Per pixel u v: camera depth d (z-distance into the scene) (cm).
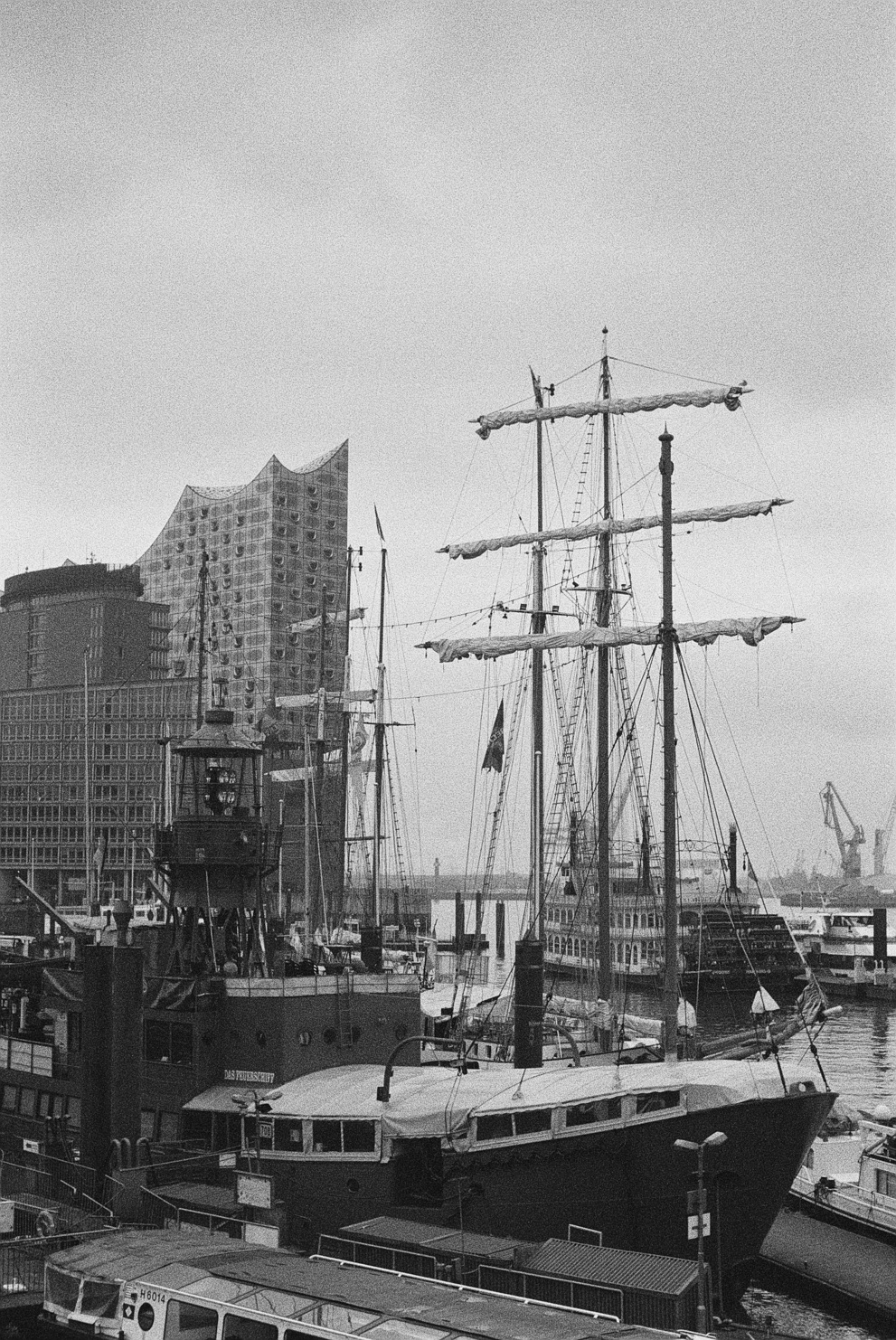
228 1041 5238
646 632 7125
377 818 11119
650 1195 4244
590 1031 7388
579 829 10431
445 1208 4447
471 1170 4434
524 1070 4850
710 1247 4219
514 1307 3322
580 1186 4306
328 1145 4634
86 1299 3753
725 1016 14300
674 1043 5309
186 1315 3547
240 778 5719
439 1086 4712
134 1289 3656
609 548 8306
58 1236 4241
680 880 15362
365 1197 4556
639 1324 3534
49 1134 5550
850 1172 5984
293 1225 4675
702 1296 3606
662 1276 3634
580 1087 4422
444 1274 3831
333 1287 3469
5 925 13900
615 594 8375
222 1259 3772
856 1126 6681
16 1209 4631
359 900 16862
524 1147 4359
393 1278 3591
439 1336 3133
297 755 18400
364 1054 5362
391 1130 4522
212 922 5616
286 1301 3425
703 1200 3866
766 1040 5591
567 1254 3819
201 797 5697
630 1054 6072
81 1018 5350
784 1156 4269
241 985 5228
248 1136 4878
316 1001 5247
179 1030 5322
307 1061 5194
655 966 15075
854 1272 4794
